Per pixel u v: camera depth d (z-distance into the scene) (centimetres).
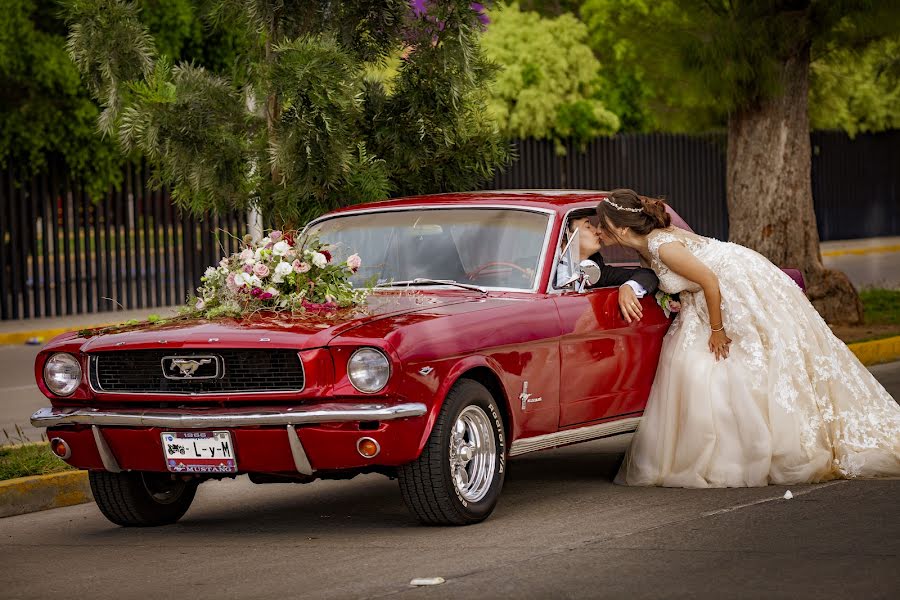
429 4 1127
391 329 728
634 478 880
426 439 728
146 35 1111
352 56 1097
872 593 582
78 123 2297
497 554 688
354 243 893
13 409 1393
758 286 870
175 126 1080
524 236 857
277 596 626
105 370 776
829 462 854
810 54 1800
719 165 3312
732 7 1673
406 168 1161
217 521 848
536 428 811
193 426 729
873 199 3856
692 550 675
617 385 870
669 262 866
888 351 1550
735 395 850
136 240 2348
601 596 596
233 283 788
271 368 729
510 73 2895
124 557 744
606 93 3403
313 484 970
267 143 1097
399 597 609
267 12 1089
